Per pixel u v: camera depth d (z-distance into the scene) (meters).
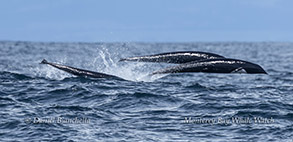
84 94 87.69
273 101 84.31
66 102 82.44
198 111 76.50
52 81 102.62
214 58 73.75
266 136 62.31
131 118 71.38
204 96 90.19
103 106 79.31
